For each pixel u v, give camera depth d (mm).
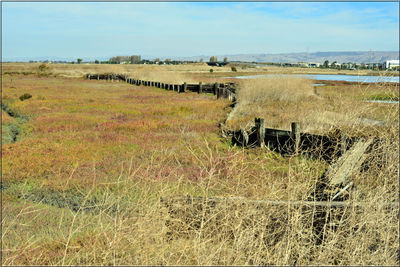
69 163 9336
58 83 48156
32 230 5211
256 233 3725
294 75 22516
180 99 26500
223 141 11516
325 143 8195
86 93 32375
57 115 18625
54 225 5371
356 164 5539
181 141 11562
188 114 18594
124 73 62062
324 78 51719
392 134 5973
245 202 3869
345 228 3945
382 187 4465
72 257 4016
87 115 18688
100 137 12898
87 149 10938
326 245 3742
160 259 3449
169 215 3893
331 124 8898
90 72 83750
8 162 9500
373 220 3820
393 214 4055
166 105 22484
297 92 21031
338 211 4125
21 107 21953
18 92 32219
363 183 4973
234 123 14188
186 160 8719
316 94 23156
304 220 4121
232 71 102312
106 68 98938
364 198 4273
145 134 13258
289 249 3596
